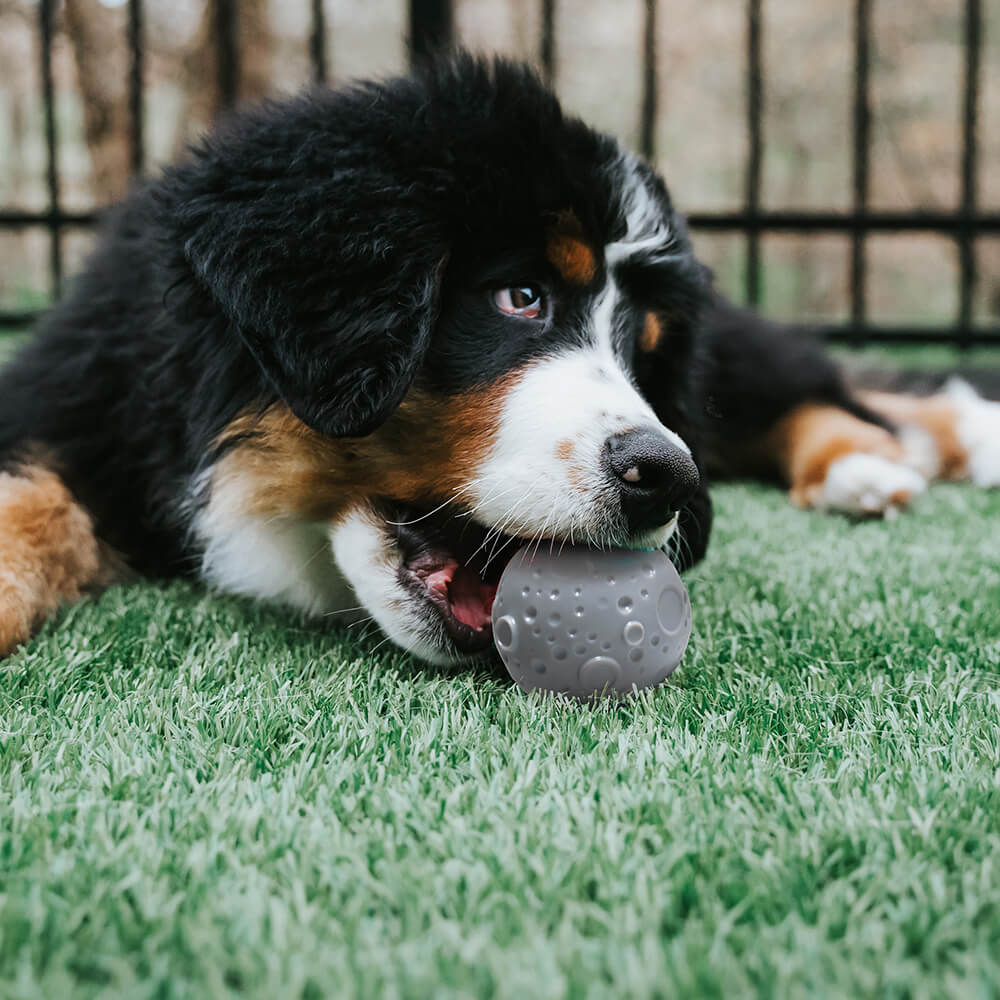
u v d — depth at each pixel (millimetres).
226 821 400
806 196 3504
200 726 473
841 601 646
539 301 616
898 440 962
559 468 548
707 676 535
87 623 590
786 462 955
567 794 416
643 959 338
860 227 1706
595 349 606
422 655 568
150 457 662
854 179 1693
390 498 595
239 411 617
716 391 928
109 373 671
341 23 2848
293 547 625
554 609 503
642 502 538
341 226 565
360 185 572
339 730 469
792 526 837
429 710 494
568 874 375
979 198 3336
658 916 356
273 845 389
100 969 338
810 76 3367
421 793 422
